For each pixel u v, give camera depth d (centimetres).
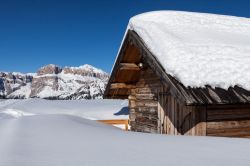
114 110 1806
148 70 1027
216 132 725
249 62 790
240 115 754
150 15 1080
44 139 375
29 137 394
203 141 354
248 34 1058
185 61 736
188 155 261
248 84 709
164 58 757
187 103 622
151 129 985
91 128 555
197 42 861
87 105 2102
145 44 852
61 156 261
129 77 1146
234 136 741
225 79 703
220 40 921
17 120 694
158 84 939
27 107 1820
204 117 715
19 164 230
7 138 381
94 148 304
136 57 1051
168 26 978
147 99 1030
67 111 1755
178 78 688
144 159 246
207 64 741
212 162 231
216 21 1123
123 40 993
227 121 738
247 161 234
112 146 317
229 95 661
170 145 321
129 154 269
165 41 825
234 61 780
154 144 329
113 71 1112
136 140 367
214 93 658
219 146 311
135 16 1088
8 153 274
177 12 1148
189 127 741
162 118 895
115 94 1281
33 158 253
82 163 233
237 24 1140
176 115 808
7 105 1914
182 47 795
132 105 1170
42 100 2458
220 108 734
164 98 889
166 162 234
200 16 1138
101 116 1623
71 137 397
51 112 1705
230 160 238
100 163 233
